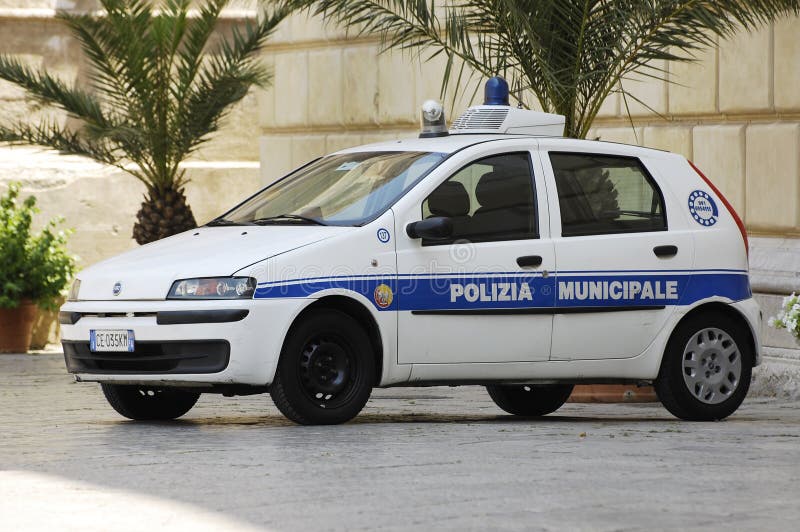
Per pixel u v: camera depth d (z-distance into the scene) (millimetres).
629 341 19844
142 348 18188
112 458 15375
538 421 20453
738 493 13031
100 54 35438
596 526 11445
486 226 19094
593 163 20078
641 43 24453
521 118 21188
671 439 17219
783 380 26031
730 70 27578
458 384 19062
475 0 24766
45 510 12180
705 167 28203
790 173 26547
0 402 24078
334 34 37344
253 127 45750
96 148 37188
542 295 19234
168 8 37625
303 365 18219
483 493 12961
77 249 43188
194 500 12641
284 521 11648
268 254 18016
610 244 19719
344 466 14633
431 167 19141
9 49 43750
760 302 27109
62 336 19328
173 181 37406
